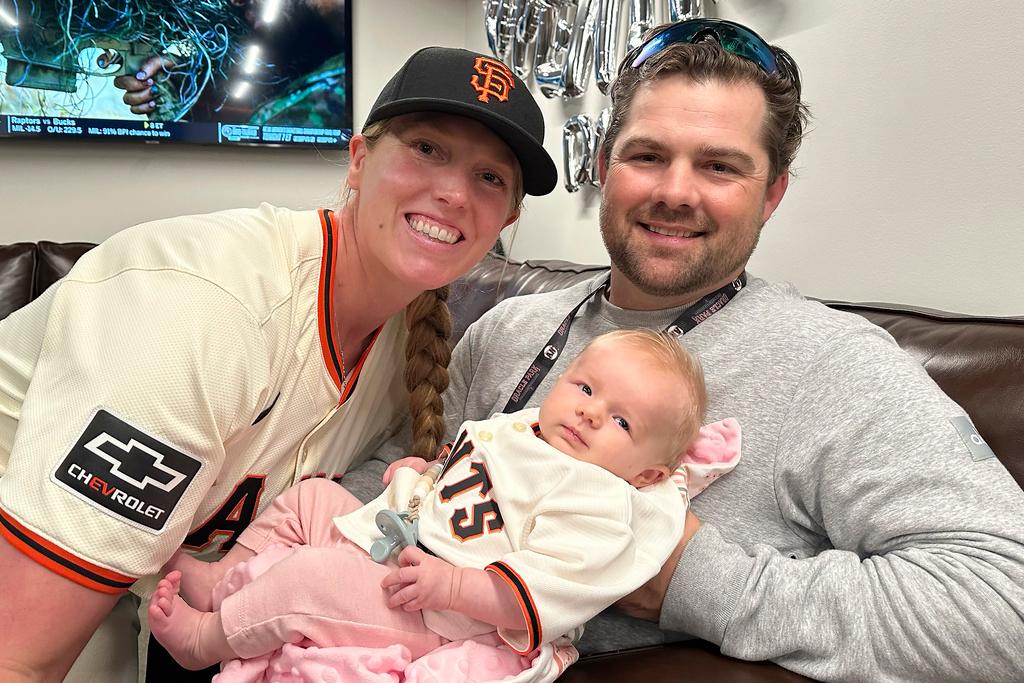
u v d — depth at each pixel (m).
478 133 0.88
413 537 0.86
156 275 0.79
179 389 0.74
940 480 0.79
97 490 0.70
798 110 1.08
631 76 1.08
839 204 1.52
